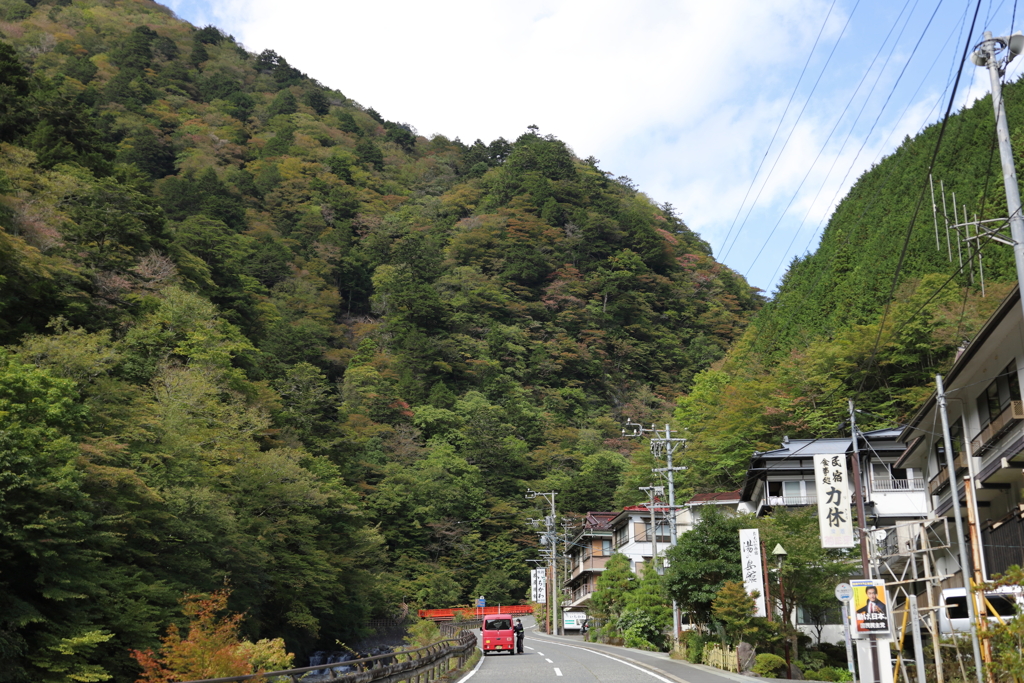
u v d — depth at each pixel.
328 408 62.75
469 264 131.62
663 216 161.75
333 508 46.09
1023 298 13.27
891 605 16.33
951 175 64.00
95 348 30.62
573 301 124.12
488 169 172.62
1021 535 19.00
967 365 23.17
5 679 19.80
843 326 60.19
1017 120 61.12
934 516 28.83
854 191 87.50
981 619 14.18
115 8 197.75
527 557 86.06
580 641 49.56
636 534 55.44
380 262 133.00
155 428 30.52
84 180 51.16
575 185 150.00
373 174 168.62
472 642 29.88
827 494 23.52
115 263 45.97
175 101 160.25
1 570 21.88
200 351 44.31
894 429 38.41
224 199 113.81
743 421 54.06
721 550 28.12
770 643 26.23
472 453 92.38
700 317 130.12
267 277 109.06
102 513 24.97
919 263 58.28
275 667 18.58
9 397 23.56
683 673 21.88
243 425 41.28
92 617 22.88
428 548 82.19
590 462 92.81
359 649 50.00
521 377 112.12
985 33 13.90
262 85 197.38
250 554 33.28
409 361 104.88
